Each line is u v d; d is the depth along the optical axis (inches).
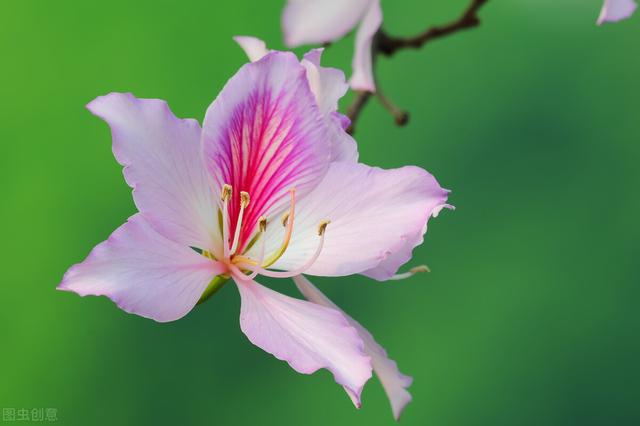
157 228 23.8
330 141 24.6
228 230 24.5
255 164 24.6
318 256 24.5
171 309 23.7
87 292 23.2
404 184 24.4
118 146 23.7
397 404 24.5
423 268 24.8
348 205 24.5
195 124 24.3
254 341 23.9
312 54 24.4
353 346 23.8
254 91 24.3
